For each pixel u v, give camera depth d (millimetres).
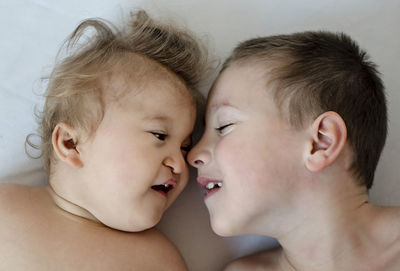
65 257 863
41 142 1004
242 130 868
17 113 1026
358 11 1118
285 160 848
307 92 854
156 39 977
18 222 887
